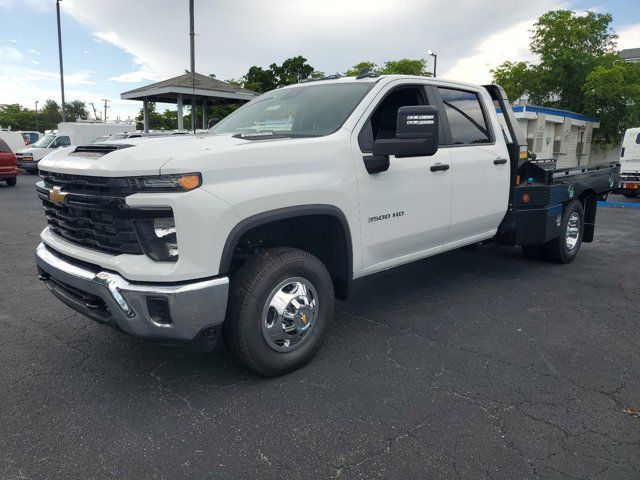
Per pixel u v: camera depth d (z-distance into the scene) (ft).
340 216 11.74
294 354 11.37
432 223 14.65
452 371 11.69
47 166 11.10
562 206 20.06
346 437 9.18
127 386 10.91
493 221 17.53
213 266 9.51
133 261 9.39
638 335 13.88
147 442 8.98
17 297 16.78
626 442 9.09
